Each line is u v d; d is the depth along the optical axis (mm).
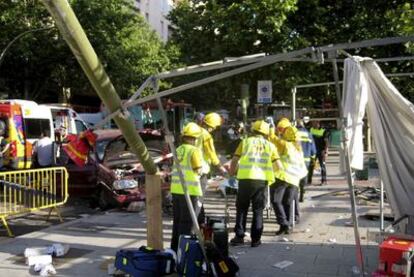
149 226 7133
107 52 27062
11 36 25234
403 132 6359
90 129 7523
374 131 6363
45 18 26219
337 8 12734
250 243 8211
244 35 11836
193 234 6828
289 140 9109
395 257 5305
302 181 12125
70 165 12969
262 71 12781
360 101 5551
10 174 9797
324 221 9984
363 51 12141
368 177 16172
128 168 12148
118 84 28391
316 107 18000
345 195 13148
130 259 6340
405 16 11672
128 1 29453
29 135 17094
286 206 9156
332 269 6852
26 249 7590
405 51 11727
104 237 8789
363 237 8625
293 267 6938
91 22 26375
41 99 30406
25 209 9516
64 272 6773
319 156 15578
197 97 35188
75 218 11086
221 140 27844
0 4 24812
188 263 6242
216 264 6273
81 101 33844
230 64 5594
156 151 12562
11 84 28297
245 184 7922
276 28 11570
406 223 6266
